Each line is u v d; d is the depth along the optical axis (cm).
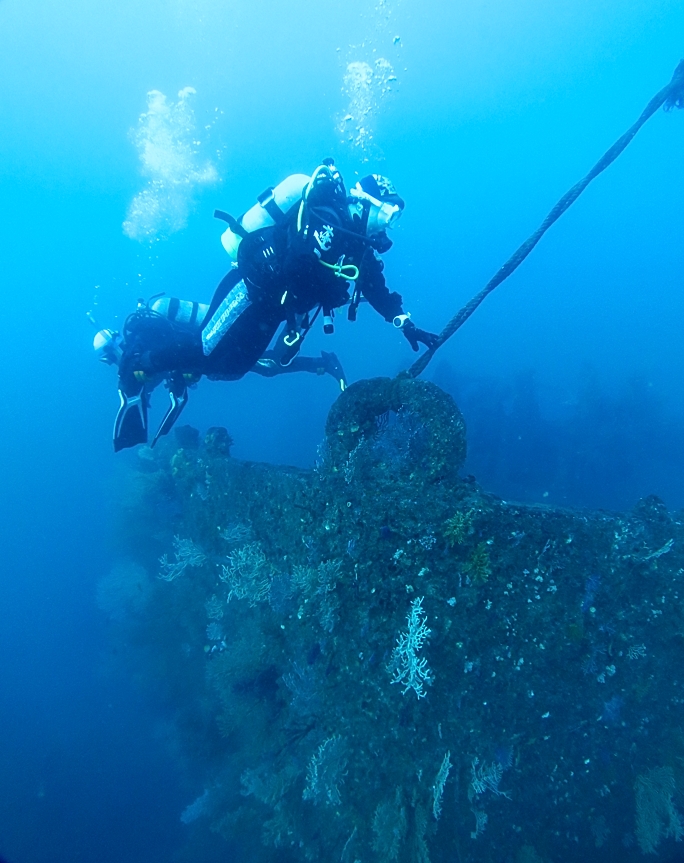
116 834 872
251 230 338
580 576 301
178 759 689
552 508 322
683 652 308
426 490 312
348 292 329
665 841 327
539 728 313
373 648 325
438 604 306
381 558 318
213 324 390
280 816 403
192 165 1129
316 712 368
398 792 327
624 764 317
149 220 1155
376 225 299
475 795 315
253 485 420
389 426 339
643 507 319
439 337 353
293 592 371
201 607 540
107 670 842
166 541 652
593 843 320
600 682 310
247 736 466
